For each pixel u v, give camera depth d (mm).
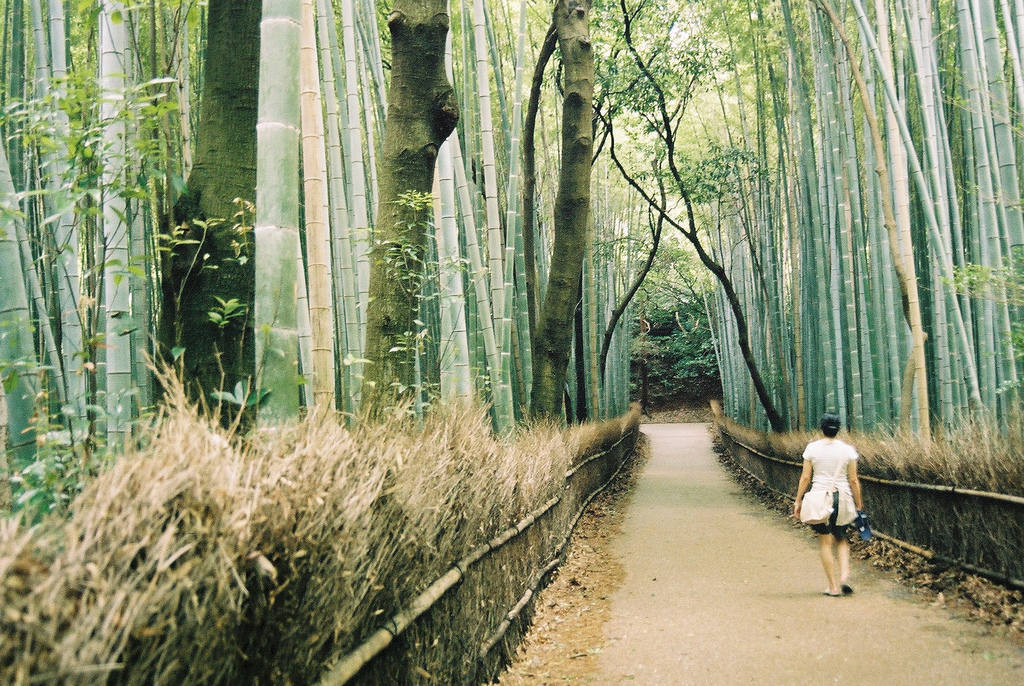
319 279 3506
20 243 4023
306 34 3553
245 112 3043
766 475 12180
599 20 12234
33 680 1107
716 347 24656
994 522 4777
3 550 1210
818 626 4422
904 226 6766
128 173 2791
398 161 4590
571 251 9164
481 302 6645
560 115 14945
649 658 4043
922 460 5836
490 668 3674
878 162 7172
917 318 6711
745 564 6500
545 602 5270
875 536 6758
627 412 22672
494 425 7070
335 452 2146
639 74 12594
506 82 11523
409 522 2562
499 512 4125
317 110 3580
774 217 13703
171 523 1443
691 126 18000
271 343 2668
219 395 2350
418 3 4570
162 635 1372
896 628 4270
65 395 3840
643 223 22688
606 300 19125
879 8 7109
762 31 11773
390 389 4375
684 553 7160
